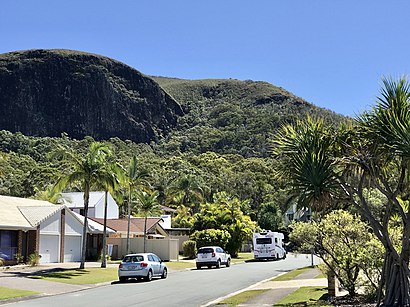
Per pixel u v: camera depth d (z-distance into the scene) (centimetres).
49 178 7525
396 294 1397
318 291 2028
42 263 3869
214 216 6041
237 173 9994
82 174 3466
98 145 3531
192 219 6881
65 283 2741
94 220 5066
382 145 1369
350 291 1744
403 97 1358
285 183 1628
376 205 2264
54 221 4041
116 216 5888
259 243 5250
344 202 1530
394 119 1323
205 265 4138
